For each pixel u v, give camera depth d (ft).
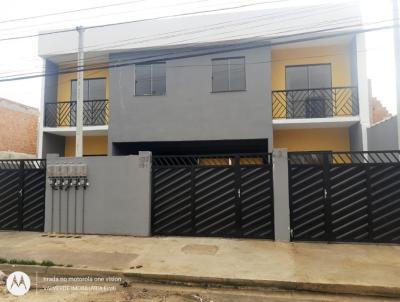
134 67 38.91
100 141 45.83
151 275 18.22
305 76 40.68
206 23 37.06
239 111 36.35
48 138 43.55
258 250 22.74
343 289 16.60
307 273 18.16
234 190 26.43
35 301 14.93
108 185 28.30
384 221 24.40
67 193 28.94
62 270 19.24
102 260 20.76
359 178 24.85
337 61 39.99
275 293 16.74
